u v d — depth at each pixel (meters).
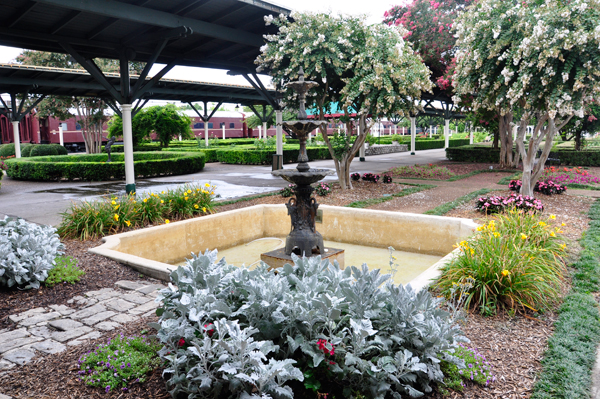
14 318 3.39
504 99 7.62
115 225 6.49
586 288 3.78
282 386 2.09
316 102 11.36
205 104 25.80
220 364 2.08
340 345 2.24
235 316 2.56
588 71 6.37
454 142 39.94
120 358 2.56
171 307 2.64
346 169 11.15
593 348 2.72
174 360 2.14
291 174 4.87
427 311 2.45
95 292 3.99
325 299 2.18
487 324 3.14
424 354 2.26
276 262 5.21
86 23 8.76
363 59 9.37
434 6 15.37
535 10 6.70
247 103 24.84
